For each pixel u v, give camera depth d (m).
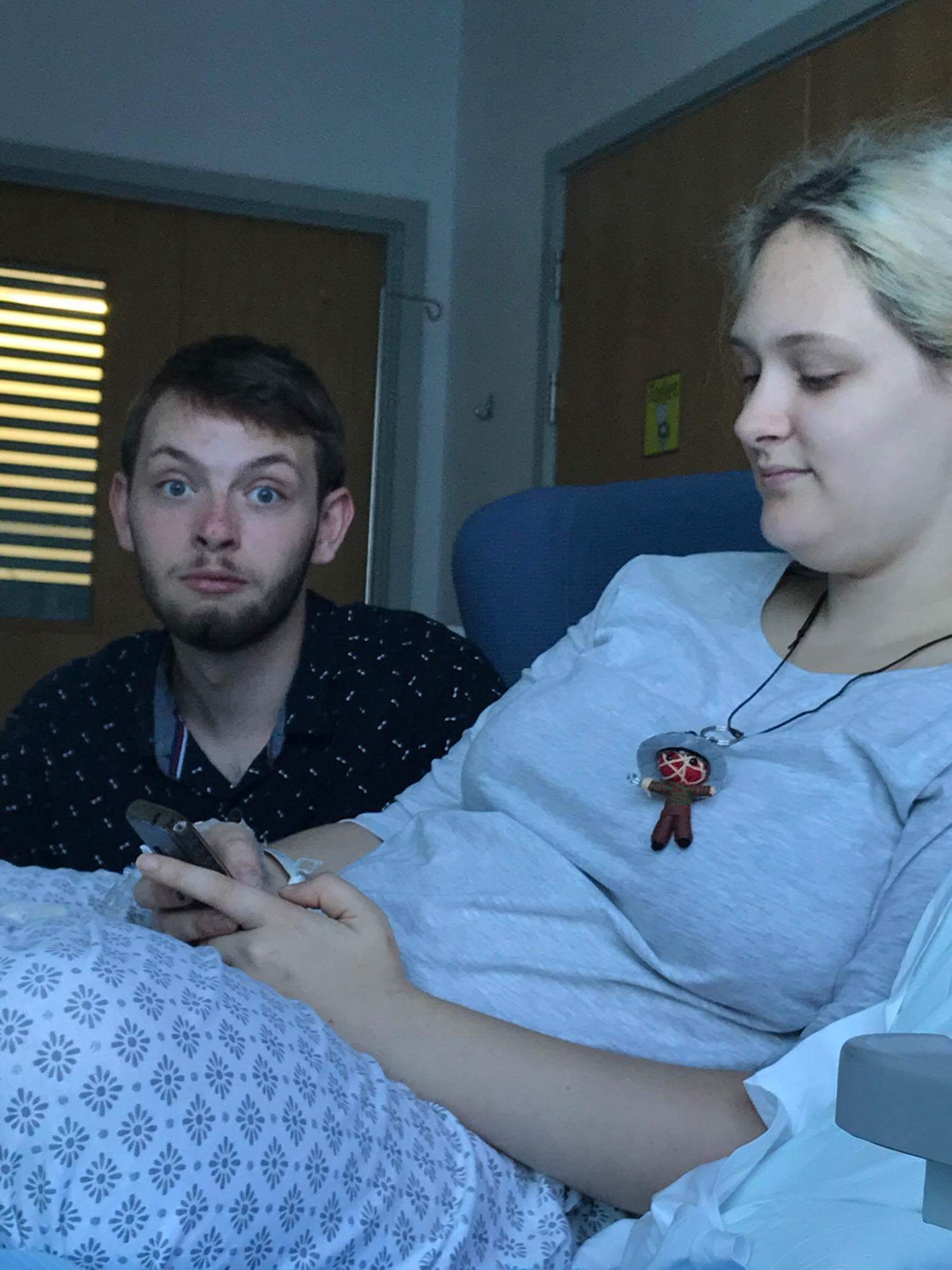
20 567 3.71
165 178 3.85
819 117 2.65
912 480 0.88
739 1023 0.85
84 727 1.36
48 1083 0.55
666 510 1.43
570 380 3.54
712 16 2.96
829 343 0.87
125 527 1.32
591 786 0.94
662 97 3.11
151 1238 0.56
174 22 3.87
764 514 0.94
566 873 0.92
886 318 0.86
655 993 0.86
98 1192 0.55
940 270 0.85
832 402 0.88
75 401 3.79
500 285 3.87
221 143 3.93
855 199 0.88
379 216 4.09
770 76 2.79
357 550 4.13
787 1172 0.65
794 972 0.81
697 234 3.02
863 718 0.87
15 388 3.74
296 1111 0.61
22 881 1.01
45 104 3.74
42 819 1.36
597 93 3.42
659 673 1.01
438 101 4.19
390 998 0.78
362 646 1.40
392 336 4.12
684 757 0.88
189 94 3.89
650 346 3.20
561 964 0.87
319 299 4.07
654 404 3.17
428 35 4.17
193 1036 0.59
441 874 0.95
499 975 0.87
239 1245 0.58
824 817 0.83
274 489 1.25
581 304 3.50
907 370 0.86
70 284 3.80
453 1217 0.67
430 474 4.18
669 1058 0.84
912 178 0.87
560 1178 0.75
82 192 3.79
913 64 2.42
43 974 0.57
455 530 4.07
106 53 3.80
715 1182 0.66
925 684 0.87
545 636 1.50
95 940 0.62
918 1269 0.51
